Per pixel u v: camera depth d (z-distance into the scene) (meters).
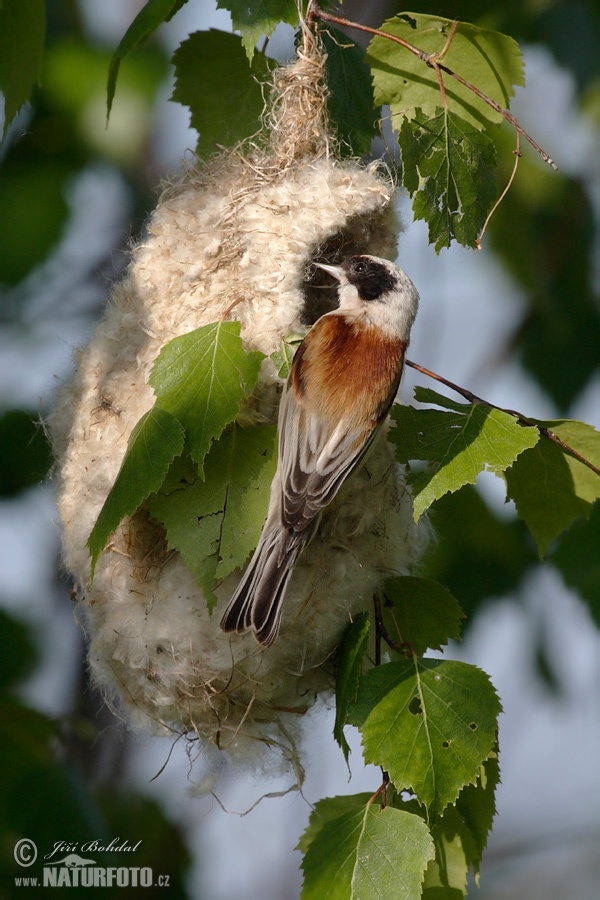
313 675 9.19
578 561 12.48
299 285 9.62
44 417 10.68
